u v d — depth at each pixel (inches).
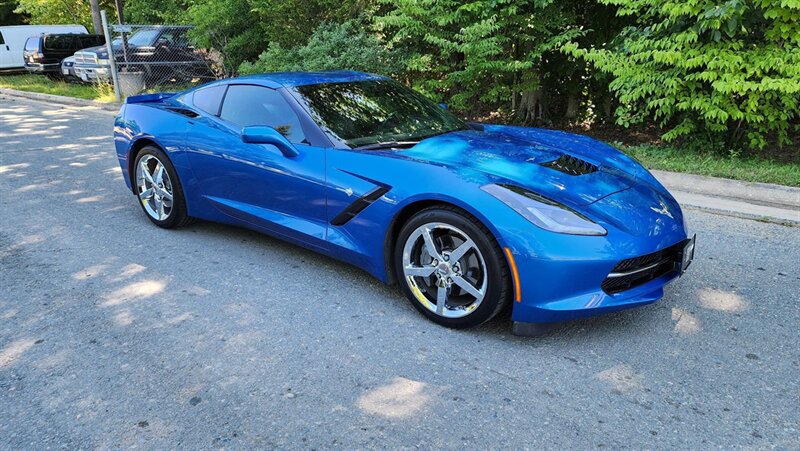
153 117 196.2
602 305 116.3
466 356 120.8
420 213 129.1
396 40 361.1
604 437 96.0
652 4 263.3
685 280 155.2
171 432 98.9
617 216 122.2
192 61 601.0
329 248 149.7
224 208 176.9
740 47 251.1
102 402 107.4
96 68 634.2
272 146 158.9
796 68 232.8
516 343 125.6
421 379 113.0
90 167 299.4
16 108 542.9
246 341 128.0
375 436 97.1
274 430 99.0
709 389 108.3
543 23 326.0
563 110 411.5
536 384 110.7
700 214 209.2
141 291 153.8
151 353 123.6
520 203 118.4
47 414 104.3
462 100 355.6
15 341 129.5
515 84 347.3
